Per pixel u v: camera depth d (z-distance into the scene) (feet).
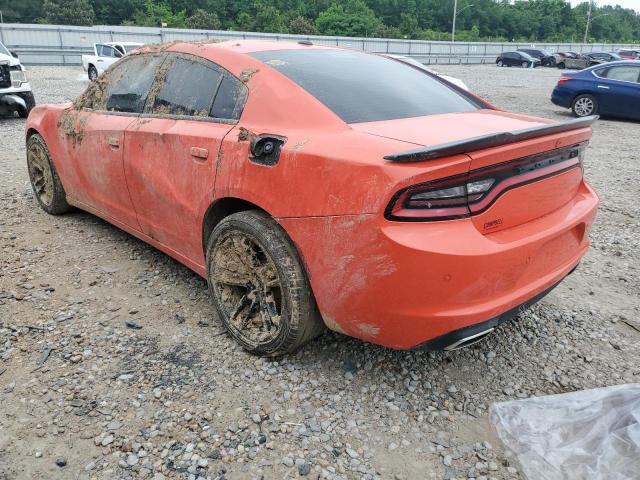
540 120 10.16
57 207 16.29
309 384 9.06
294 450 7.69
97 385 8.92
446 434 8.09
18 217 16.51
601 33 401.49
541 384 9.32
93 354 9.73
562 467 7.34
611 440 7.51
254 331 9.68
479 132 8.67
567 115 46.68
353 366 9.53
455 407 8.67
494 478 7.31
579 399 8.42
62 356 9.66
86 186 14.26
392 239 7.26
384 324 7.88
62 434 7.90
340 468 7.41
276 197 8.57
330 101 9.20
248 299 9.77
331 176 7.86
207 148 9.86
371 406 8.61
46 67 90.22
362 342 10.21
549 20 375.86
